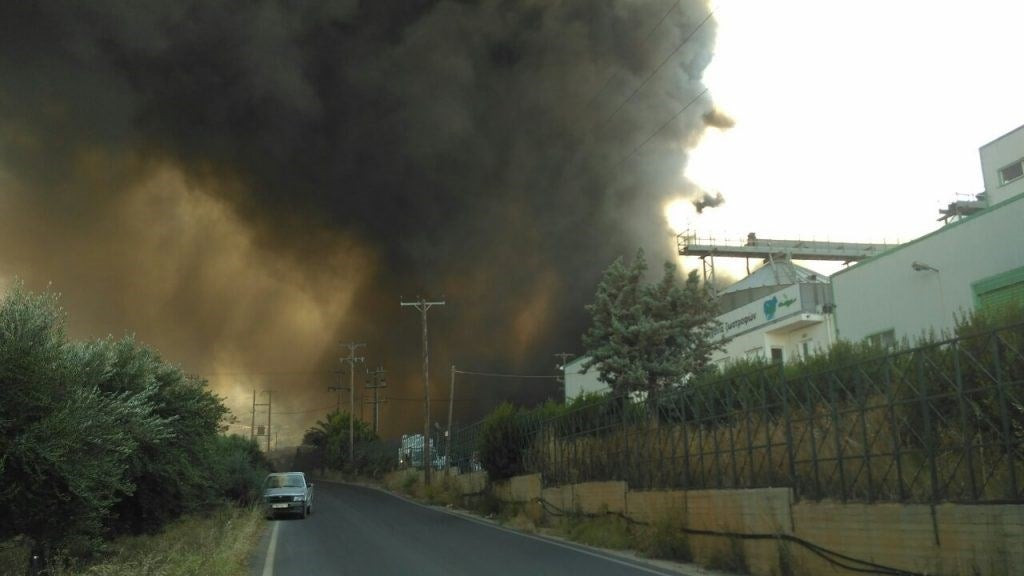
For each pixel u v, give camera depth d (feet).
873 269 85.97
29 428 31.50
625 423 68.95
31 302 33.91
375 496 160.15
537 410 98.02
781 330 102.78
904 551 35.37
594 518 70.95
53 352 33.14
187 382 62.64
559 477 85.10
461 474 133.59
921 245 79.05
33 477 31.76
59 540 36.06
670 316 83.82
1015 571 30.40
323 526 83.97
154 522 58.85
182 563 42.29
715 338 112.37
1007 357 34.04
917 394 37.24
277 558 54.65
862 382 40.52
